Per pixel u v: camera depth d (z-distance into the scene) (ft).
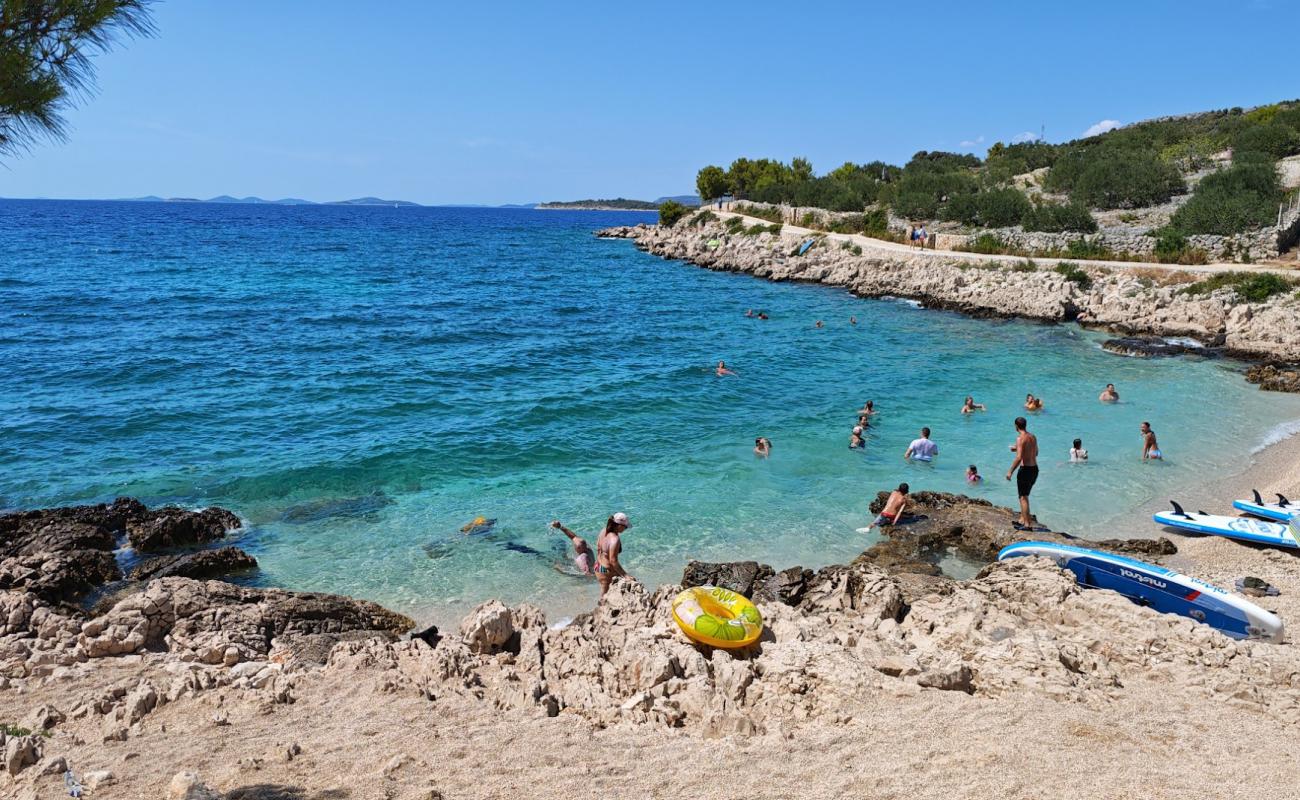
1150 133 298.15
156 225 442.50
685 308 159.43
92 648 35.86
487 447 71.41
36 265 211.61
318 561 49.80
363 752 25.36
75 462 65.26
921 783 22.66
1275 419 82.94
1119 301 139.13
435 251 305.94
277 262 242.99
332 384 91.81
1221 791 21.93
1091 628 34.45
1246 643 32.30
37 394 84.02
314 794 22.45
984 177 276.82
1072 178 237.04
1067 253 174.91
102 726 28.04
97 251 261.03
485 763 24.58
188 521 51.93
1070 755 23.98
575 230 501.15
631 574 48.67
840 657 30.12
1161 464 69.00
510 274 223.10
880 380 99.86
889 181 333.42
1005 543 51.01
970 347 121.19
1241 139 236.22
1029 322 142.31
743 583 45.32
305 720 28.45
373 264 245.65
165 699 30.27
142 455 67.26
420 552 51.16
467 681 31.99
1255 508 55.88
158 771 24.17
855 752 24.57
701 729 27.02
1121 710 27.22
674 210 353.10
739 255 233.35
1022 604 37.65
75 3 18.35
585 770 23.95
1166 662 31.17
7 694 31.50
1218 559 49.62
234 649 35.99
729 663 30.81
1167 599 40.01
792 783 22.99
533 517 56.80
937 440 75.72
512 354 111.65
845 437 76.43
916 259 186.50
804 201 293.84
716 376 100.32
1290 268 142.31
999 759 23.72
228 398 84.74
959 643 33.04
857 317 148.36
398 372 98.78
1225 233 162.40
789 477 65.46
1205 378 101.45
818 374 102.89
